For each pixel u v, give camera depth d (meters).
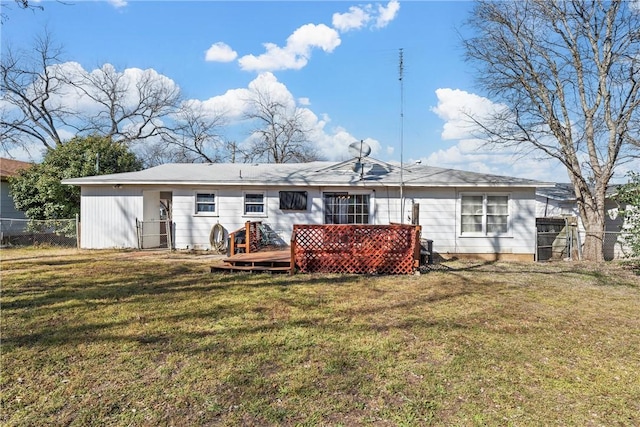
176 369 3.50
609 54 12.03
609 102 12.20
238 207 12.51
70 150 16.03
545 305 5.98
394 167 14.01
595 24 12.28
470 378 3.38
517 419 2.75
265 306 5.69
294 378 3.33
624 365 3.72
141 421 2.68
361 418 2.74
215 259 10.64
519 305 5.95
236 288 6.95
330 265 8.73
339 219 12.34
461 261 11.24
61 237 14.73
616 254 14.05
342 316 5.21
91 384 3.21
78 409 2.82
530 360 3.79
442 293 6.71
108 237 13.09
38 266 9.24
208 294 6.44
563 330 4.75
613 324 5.02
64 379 3.29
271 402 2.94
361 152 12.97
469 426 2.65
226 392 3.08
